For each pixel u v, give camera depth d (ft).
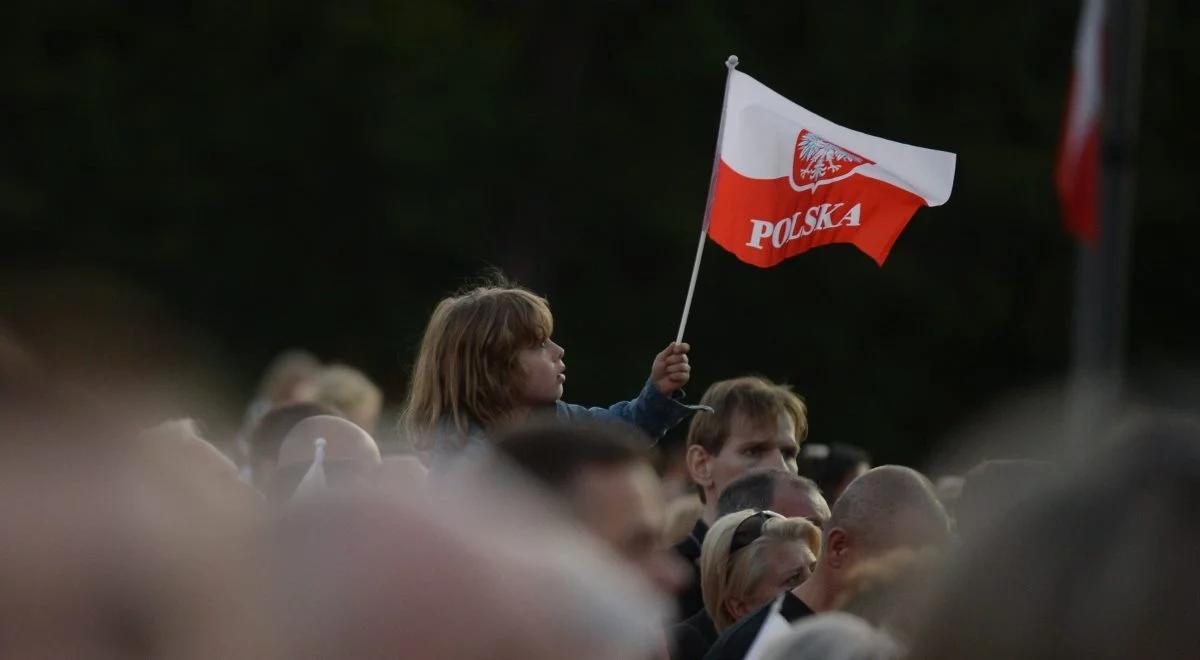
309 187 255.70
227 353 246.88
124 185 246.68
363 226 257.96
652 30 262.88
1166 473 17.94
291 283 255.91
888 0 255.29
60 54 256.11
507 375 48.88
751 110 62.59
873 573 38.04
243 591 16.84
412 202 251.19
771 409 64.59
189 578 16.28
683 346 55.98
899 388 264.11
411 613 18.25
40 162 244.83
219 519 16.89
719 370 263.08
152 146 247.91
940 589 18.92
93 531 15.81
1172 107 266.98
